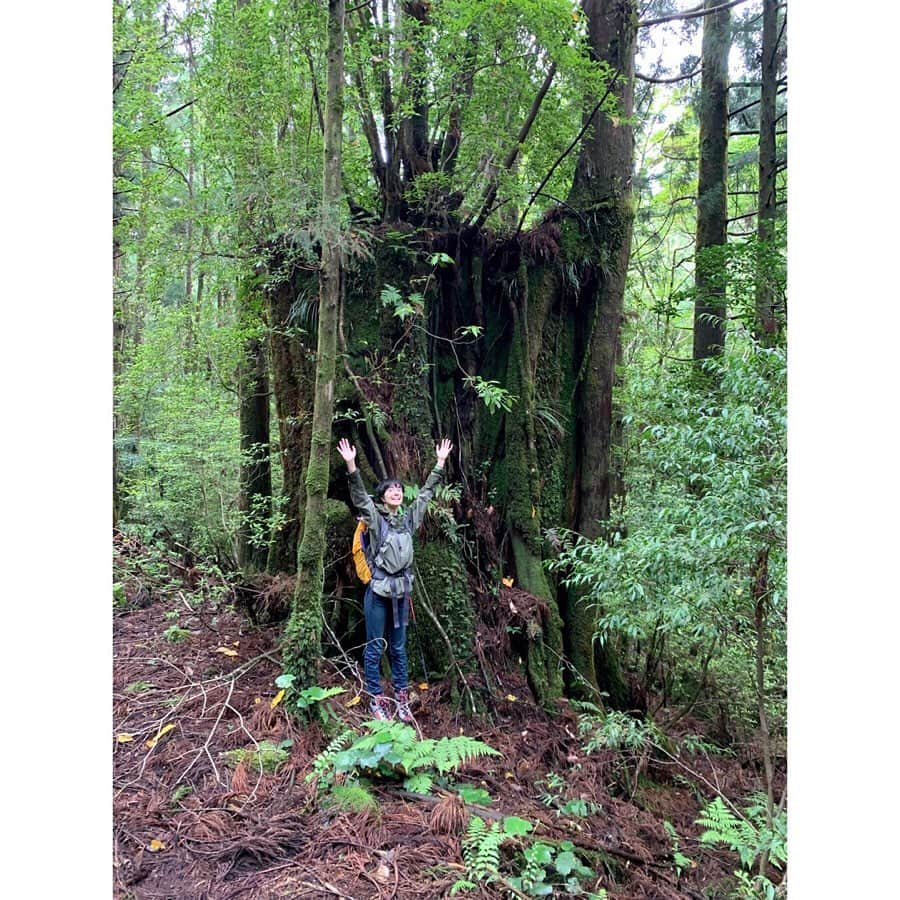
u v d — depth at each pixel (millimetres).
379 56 5219
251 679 4492
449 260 5410
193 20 5207
